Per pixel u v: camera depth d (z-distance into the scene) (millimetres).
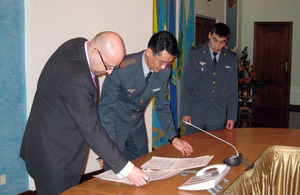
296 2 8062
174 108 4434
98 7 3129
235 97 2699
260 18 8352
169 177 1476
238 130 2473
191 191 1320
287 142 2084
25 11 2623
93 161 3244
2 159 2592
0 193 2598
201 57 2709
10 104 2602
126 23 3389
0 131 2561
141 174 1337
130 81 1829
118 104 1979
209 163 1662
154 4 3920
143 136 2102
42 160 1438
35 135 1452
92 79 1401
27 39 2637
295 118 6961
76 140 1467
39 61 2721
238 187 1405
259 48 8445
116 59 1334
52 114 1408
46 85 1399
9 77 2578
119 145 1998
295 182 1941
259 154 1816
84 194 1300
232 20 7684
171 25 4406
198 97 2742
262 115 7312
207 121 2730
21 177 2727
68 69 1336
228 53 2760
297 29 8117
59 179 1443
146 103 1981
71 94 1294
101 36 1350
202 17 6246
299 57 8148
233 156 1626
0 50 2508
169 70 1920
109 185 1395
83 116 1283
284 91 8312
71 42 1465
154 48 1591
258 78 8469
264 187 1828
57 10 2812
